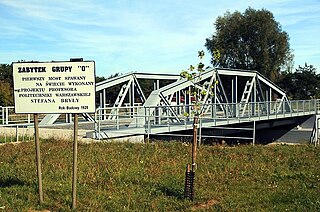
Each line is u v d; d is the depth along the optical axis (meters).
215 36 72.94
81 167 12.28
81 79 8.46
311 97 74.31
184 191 9.22
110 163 12.94
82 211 8.13
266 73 70.50
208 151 15.64
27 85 8.55
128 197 9.12
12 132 23.73
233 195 9.45
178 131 26.17
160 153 15.10
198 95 9.91
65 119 33.78
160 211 8.24
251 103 36.28
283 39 70.38
